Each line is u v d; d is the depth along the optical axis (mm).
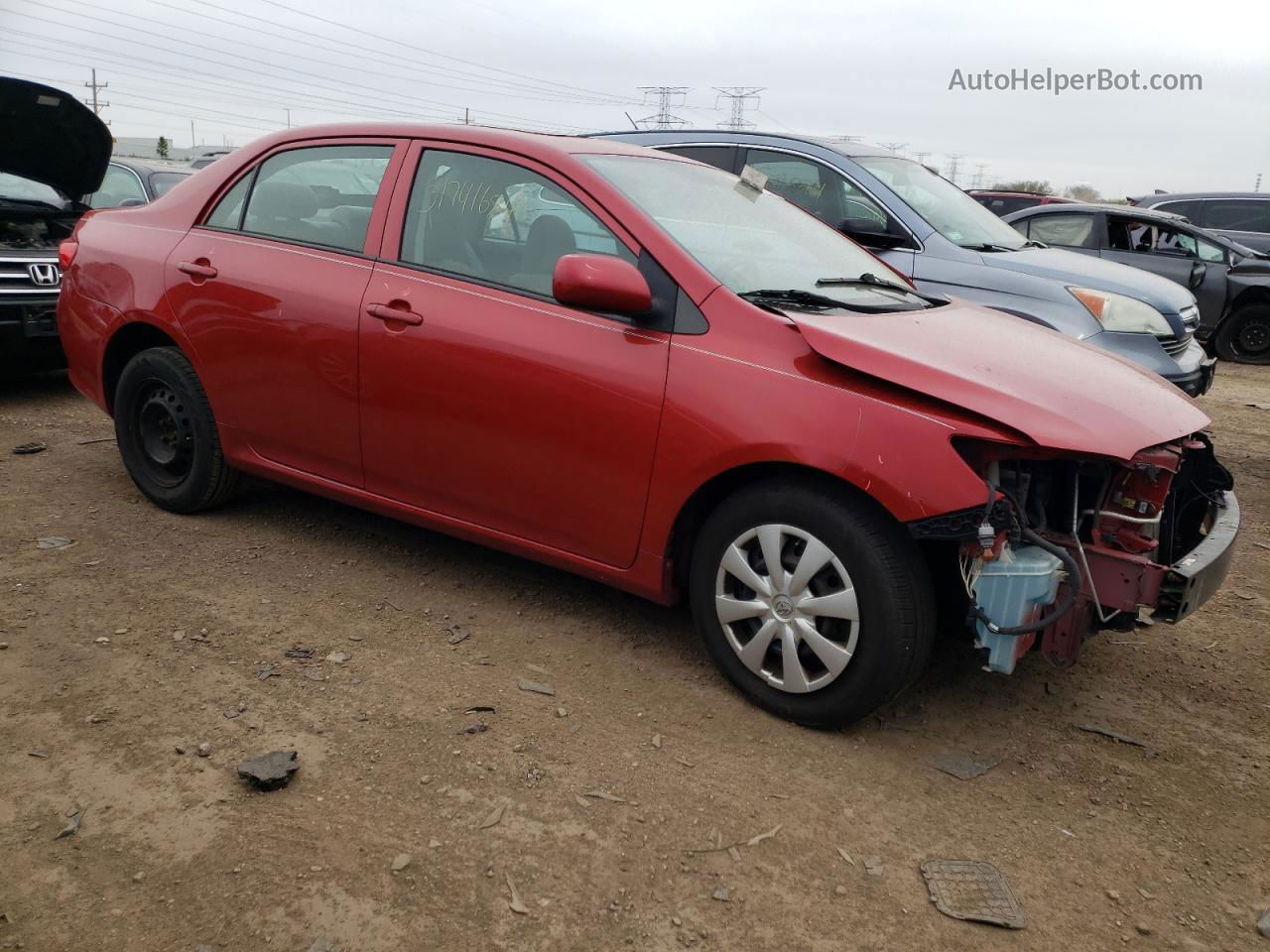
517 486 3373
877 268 4043
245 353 3949
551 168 3414
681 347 3031
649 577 3211
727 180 4016
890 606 2770
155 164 9516
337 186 3871
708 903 2283
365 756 2732
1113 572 2887
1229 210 14055
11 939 2029
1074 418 2758
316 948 2057
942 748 3016
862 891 2367
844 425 2770
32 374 7398
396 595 3777
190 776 2582
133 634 3309
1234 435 7742
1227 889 2482
